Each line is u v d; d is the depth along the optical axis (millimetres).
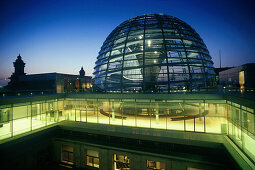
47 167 20453
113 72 24375
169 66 22516
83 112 25531
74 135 21109
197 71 22938
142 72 22859
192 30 29219
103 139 19188
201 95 17297
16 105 17250
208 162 13977
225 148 13789
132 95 19562
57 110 23172
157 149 16594
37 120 23188
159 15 29406
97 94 21391
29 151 19141
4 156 16172
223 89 23422
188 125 18656
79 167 19656
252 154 11234
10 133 16672
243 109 12789
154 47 24219
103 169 18141
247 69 29125
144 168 16188
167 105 18500
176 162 15047
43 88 37344
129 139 17953
